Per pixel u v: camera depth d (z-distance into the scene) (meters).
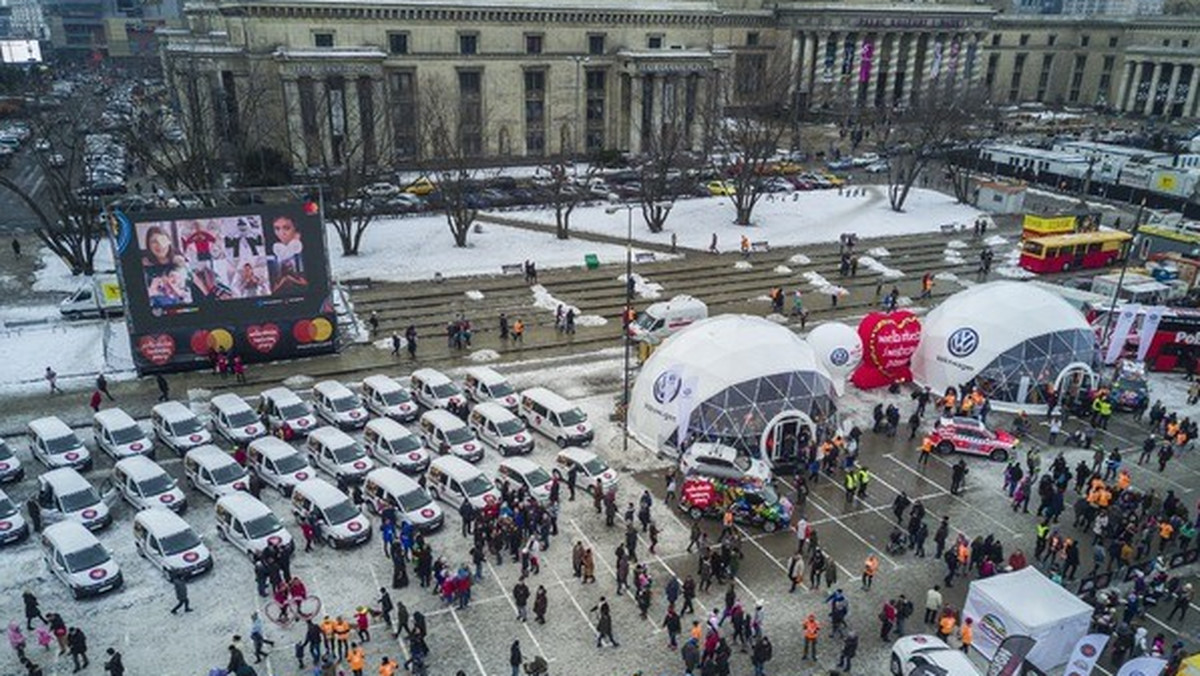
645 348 45.25
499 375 41.16
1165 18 151.75
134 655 24.69
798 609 27.19
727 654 23.72
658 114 99.38
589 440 37.41
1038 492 34.12
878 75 134.50
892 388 43.47
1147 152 96.69
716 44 124.56
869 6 127.25
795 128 96.69
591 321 51.72
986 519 32.50
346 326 50.06
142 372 42.94
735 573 28.69
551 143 100.06
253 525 29.28
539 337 49.41
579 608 27.19
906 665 23.83
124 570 28.58
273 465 33.28
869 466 36.28
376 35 88.19
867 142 114.44
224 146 81.50
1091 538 31.31
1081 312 47.41
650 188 70.50
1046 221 64.62
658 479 34.91
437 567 27.27
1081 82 165.00
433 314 52.50
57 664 24.31
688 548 29.98
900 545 30.25
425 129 82.56
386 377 41.53
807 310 54.47
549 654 25.12
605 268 61.28
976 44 137.38
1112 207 83.12
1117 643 25.53
